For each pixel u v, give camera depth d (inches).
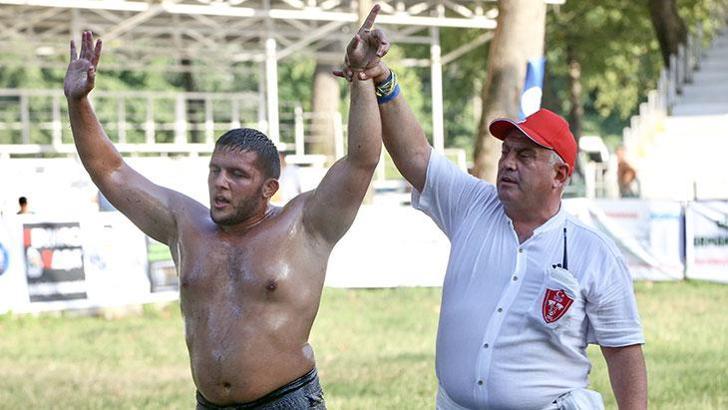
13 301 1153.4
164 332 1087.6
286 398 330.3
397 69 3393.2
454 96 3607.3
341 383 771.4
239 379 326.6
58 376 840.9
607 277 344.5
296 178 1585.9
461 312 354.0
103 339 1042.1
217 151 331.9
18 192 1611.7
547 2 1868.8
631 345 346.6
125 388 785.6
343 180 327.9
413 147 374.9
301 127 2436.0
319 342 987.9
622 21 2829.7
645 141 2156.7
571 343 347.6
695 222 1486.2
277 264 328.8
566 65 3489.2
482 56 2972.4
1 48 2258.9
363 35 320.5
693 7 2839.6
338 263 1379.2
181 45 2364.7
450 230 371.6
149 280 1233.4
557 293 340.8
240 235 335.9
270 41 1979.6
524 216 351.6
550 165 346.6
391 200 2142.0
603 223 1460.4
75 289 1190.3
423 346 961.5
